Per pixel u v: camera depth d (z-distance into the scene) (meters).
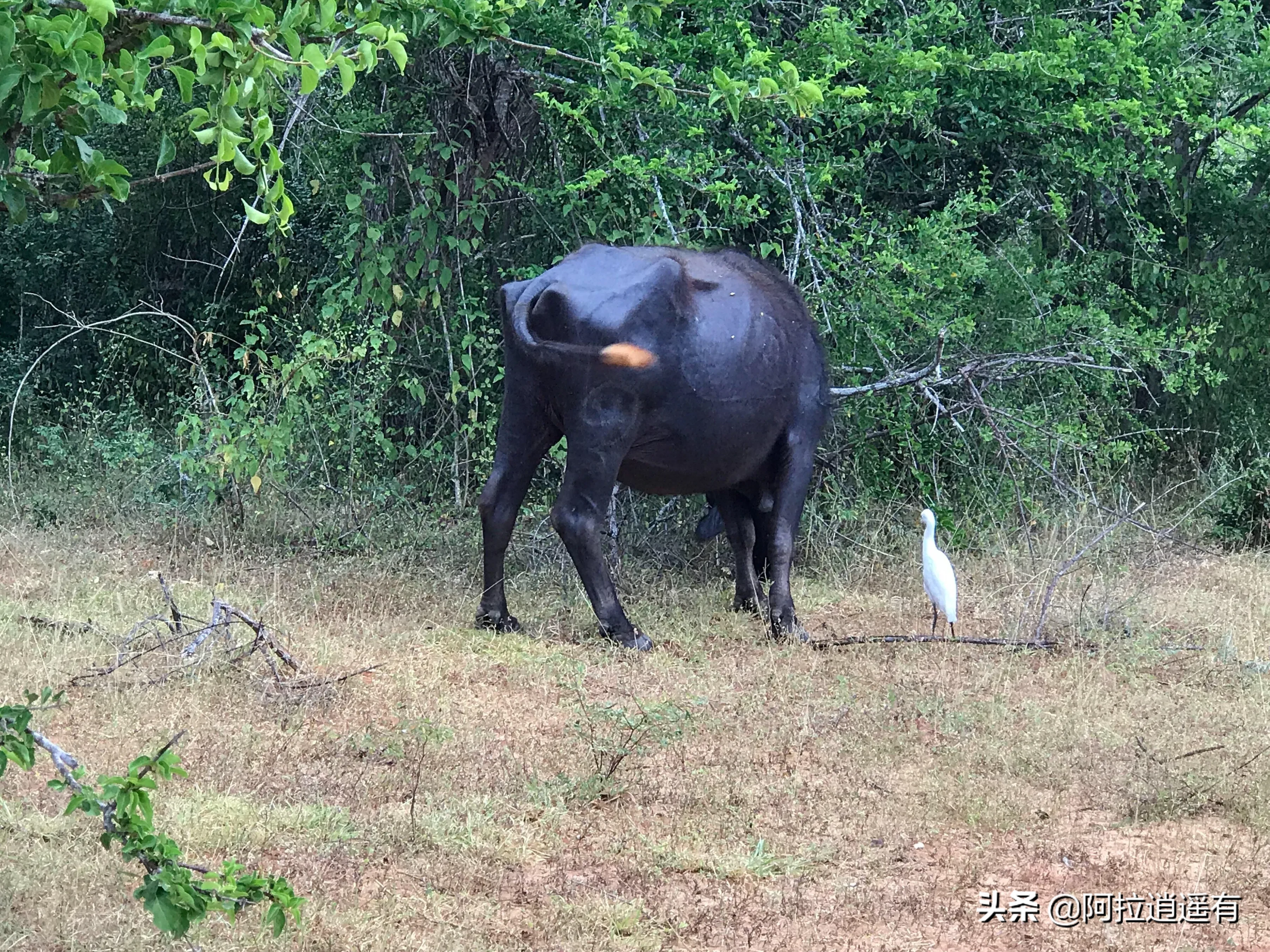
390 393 11.48
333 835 5.12
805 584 9.88
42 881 4.51
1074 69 10.56
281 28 3.46
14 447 12.18
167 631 7.48
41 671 6.65
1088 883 5.08
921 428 11.08
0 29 2.93
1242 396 12.78
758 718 6.71
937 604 8.18
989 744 6.38
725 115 9.84
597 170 9.55
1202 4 13.64
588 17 9.49
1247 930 4.72
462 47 10.25
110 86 3.91
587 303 7.76
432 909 4.62
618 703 6.86
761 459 8.40
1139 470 12.72
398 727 6.31
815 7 11.19
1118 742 6.49
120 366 13.14
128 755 5.77
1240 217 12.72
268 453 10.11
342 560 9.71
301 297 12.74
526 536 10.11
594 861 5.10
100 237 13.11
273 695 6.62
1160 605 9.14
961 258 10.32
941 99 10.97
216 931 4.28
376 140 10.81
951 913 4.79
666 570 10.07
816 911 4.76
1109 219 12.56
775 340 8.23
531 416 8.18
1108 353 11.02
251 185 12.98
